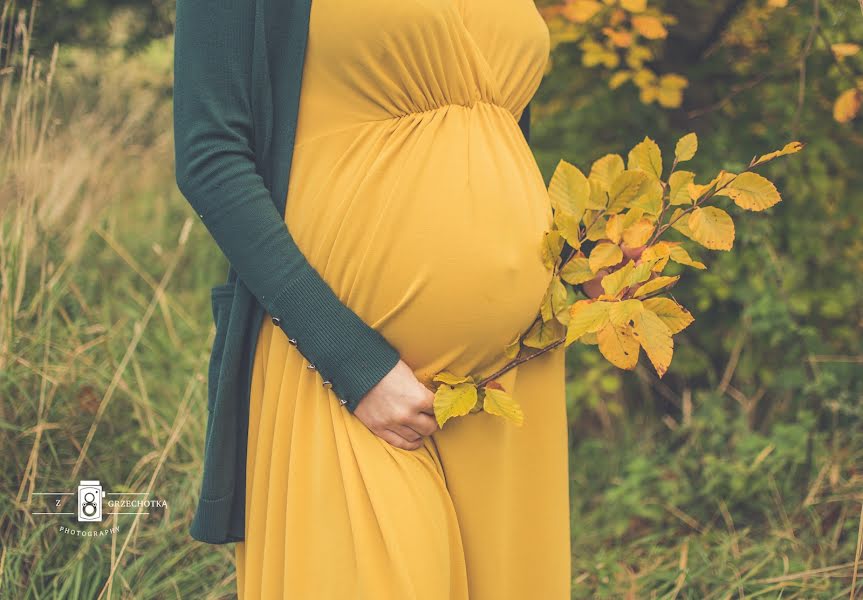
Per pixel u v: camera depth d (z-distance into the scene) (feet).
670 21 8.02
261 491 4.53
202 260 12.17
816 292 9.11
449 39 4.32
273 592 4.45
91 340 9.14
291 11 4.31
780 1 7.29
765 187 4.51
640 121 9.10
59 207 9.46
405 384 4.27
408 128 4.35
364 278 4.29
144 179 13.21
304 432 4.39
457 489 4.60
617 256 4.60
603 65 8.97
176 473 8.32
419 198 4.28
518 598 4.99
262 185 4.27
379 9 4.22
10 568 6.91
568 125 9.35
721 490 8.49
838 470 8.38
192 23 4.22
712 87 8.95
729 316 9.54
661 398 10.17
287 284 4.17
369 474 4.22
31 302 8.65
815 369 8.86
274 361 4.46
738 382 9.74
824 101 8.48
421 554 4.21
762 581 7.30
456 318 4.33
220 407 4.52
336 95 4.38
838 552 7.68
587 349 9.49
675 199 4.62
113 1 10.85
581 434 10.11
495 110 4.66
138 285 11.41
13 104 9.40
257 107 4.36
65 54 11.09
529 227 4.49
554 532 5.04
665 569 7.71
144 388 8.43
